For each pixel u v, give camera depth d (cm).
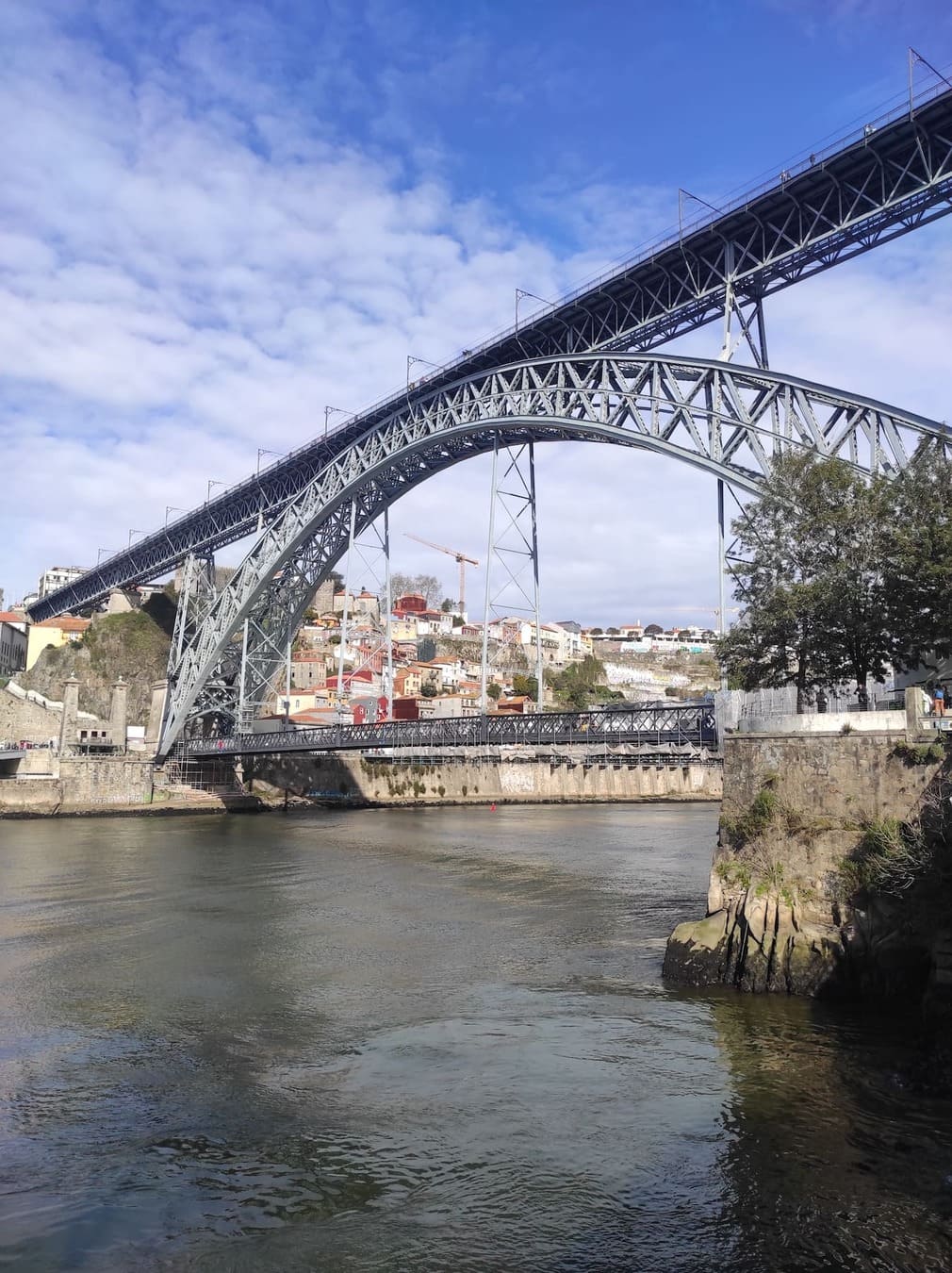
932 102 3400
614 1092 1555
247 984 2291
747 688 3228
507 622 19500
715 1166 1288
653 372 4509
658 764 3984
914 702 2069
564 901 3416
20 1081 1655
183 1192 1255
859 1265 1055
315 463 7881
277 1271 1073
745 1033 1811
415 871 4241
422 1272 1067
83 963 2522
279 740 7188
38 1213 1205
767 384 3922
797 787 2194
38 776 7569
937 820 1923
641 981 2247
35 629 12912
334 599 17800
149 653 11975
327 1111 1512
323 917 3161
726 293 4316
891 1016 1883
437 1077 1647
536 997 2134
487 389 5894
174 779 8294
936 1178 1226
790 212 4084
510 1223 1166
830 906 2064
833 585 2695
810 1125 1396
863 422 3544
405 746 5612
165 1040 1872
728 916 2205
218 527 9406
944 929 1789
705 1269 1062
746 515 3247
